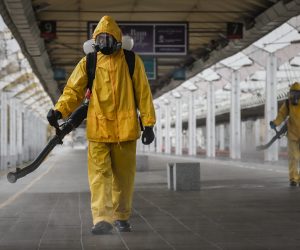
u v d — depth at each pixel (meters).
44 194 14.48
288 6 19.83
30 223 8.78
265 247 6.51
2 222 8.91
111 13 24.80
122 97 7.34
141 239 7.13
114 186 7.73
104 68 7.33
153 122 7.39
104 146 7.36
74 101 7.34
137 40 24.72
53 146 7.19
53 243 6.89
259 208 10.64
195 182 15.27
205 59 33.59
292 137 15.88
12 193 14.86
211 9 23.78
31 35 23.58
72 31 26.28
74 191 15.58
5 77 35.12
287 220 8.89
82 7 23.42
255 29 23.80
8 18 20.30
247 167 31.05
